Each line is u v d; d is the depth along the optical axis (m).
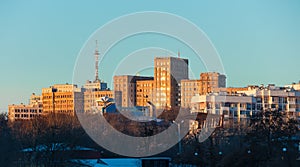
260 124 141.75
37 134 175.88
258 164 138.25
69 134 171.38
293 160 138.50
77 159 174.25
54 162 161.12
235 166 139.88
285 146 137.62
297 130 143.88
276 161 137.75
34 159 159.00
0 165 144.38
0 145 146.25
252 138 140.62
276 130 140.00
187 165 165.75
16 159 153.00
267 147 139.25
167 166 167.88
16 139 168.25
